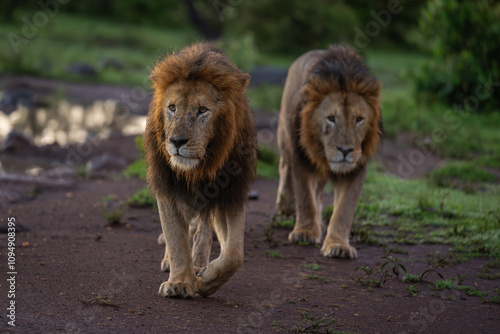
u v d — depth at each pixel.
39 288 7.80
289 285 8.61
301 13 53.06
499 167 18.97
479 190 15.92
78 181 15.66
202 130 7.35
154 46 50.88
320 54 11.54
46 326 6.47
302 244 11.04
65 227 11.48
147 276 8.60
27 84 32.97
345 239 10.52
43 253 9.60
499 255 10.57
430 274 9.56
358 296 8.30
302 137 10.74
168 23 67.56
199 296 7.77
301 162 11.10
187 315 7.05
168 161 7.67
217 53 8.20
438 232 12.02
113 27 59.44
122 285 8.11
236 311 7.33
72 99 30.30
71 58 42.41
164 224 7.80
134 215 12.57
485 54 26.89
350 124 10.18
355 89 10.34
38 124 23.73
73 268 8.84
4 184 14.31
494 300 8.30
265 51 53.41
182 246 7.77
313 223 11.28
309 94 10.57
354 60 10.91
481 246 11.01
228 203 7.67
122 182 15.60
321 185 12.12
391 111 25.67
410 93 31.09
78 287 7.95
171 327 6.65
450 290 8.81
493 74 26.44
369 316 7.50
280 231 12.02
